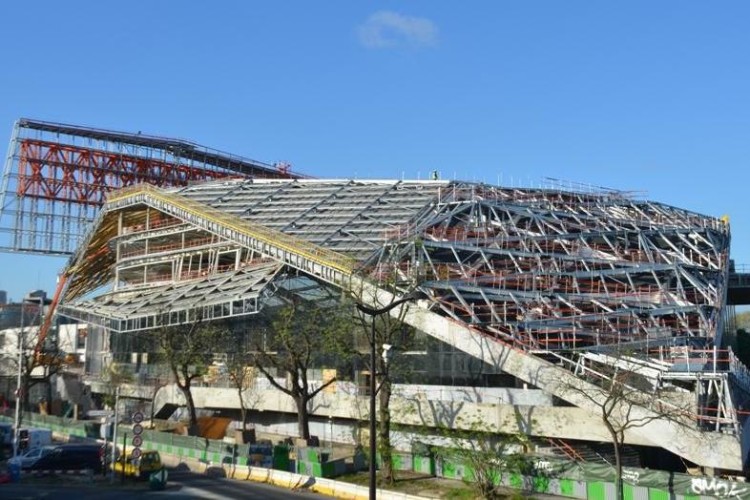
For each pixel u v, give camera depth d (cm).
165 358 7881
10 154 12575
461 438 5025
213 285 8306
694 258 8644
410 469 5175
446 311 6256
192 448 6156
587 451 5372
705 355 5691
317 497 4619
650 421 4616
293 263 7500
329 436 6994
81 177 13075
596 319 6419
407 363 6431
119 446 6253
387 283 6153
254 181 10781
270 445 5912
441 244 7194
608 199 9575
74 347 12888
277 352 7338
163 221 10594
